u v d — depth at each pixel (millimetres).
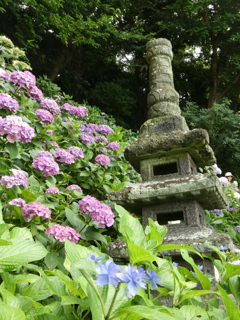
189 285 1254
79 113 4121
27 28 8938
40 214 1837
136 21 14883
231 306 1061
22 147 2848
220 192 2084
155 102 2525
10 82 3111
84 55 13438
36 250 1188
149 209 2146
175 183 2031
